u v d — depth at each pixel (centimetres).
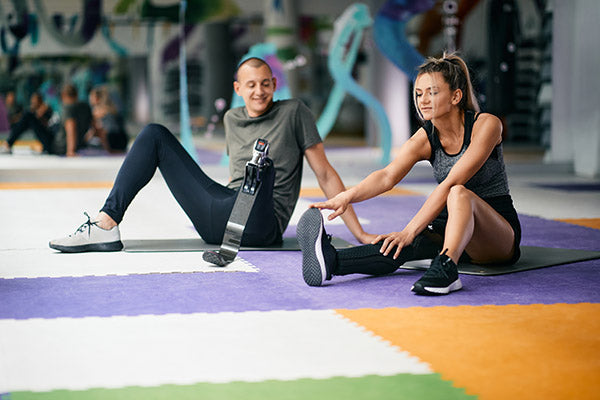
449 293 297
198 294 293
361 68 2111
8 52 1433
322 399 186
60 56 2820
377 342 232
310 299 287
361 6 1047
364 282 318
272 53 1103
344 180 868
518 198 656
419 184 802
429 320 257
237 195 362
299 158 402
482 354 220
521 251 387
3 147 1344
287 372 205
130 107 3372
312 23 2412
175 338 235
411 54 1076
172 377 201
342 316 262
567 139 993
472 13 1434
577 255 376
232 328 246
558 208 584
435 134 332
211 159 1191
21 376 202
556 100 998
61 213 551
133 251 384
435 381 198
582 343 230
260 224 385
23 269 339
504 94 1491
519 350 224
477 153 319
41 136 1227
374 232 459
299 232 306
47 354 220
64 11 1387
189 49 2644
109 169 905
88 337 236
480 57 1454
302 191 728
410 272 340
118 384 196
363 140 1912
